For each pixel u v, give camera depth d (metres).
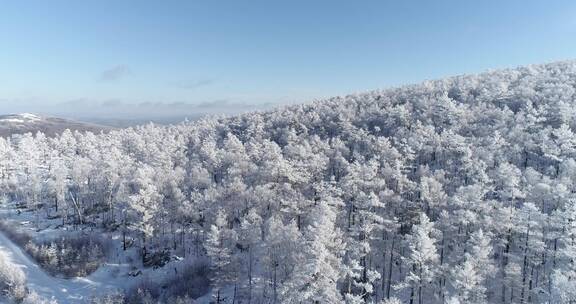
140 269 76.44
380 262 65.44
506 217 53.66
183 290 66.44
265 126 173.25
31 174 112.81
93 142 167.25
